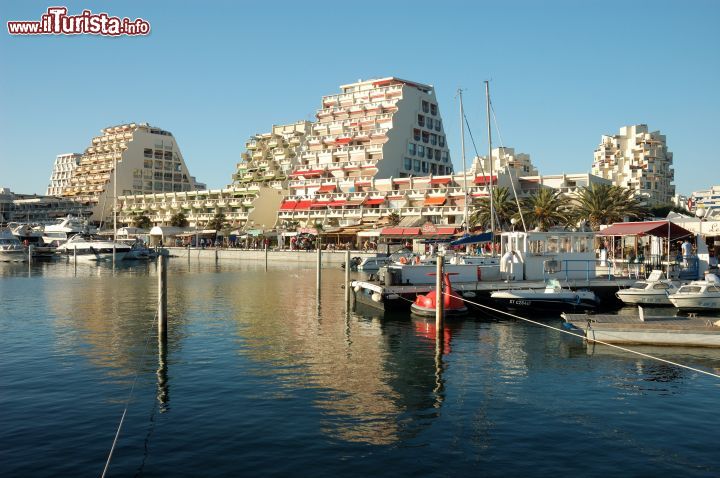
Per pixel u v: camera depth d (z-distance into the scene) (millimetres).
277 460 11727
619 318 24188
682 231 38469
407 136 112875
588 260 35125
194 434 13094
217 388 16750
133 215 150625
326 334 25625
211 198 137125
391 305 32188
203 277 60562
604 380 17703
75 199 169875
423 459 11805
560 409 14992
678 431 13414
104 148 176625
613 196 71250
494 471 11258
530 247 34250
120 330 26344
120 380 17594
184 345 22953
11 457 11820
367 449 12297
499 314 30484
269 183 130625
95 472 11172
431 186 96562
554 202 72188
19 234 107562
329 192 108062
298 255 90875
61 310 33312
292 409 14867
